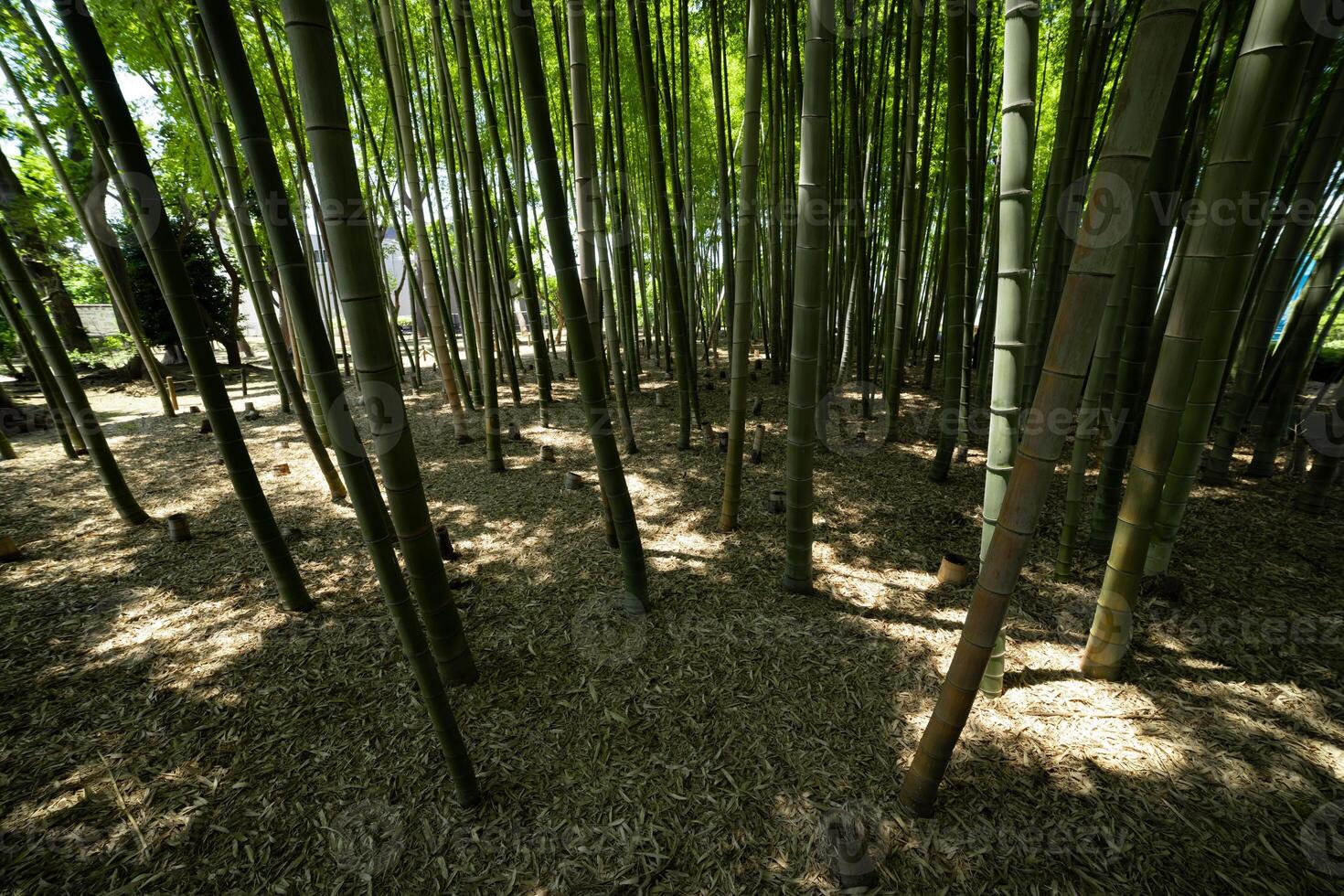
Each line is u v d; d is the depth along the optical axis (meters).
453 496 4.27
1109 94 4.12
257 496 2.63
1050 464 1.24
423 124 5.95
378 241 8.06
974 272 4.38
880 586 2.94
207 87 3.41
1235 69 1.46
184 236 10.30
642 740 2.04
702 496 4.09
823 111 2.02
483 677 2.37
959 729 1.55
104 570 3.31
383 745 2.05
